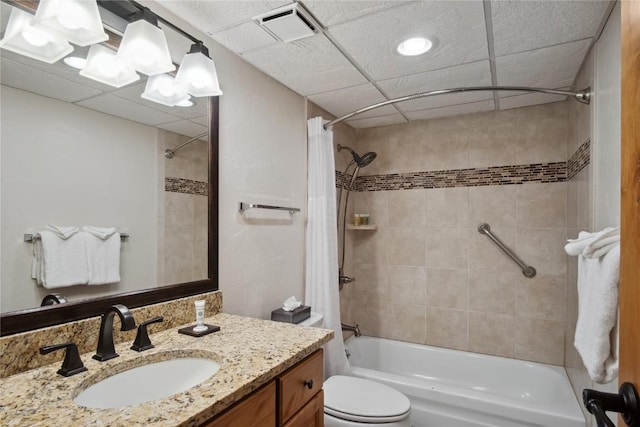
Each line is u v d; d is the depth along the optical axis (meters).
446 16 1.39
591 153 1.62
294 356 1.07
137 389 1.02
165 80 1.37
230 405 0.86
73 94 1.08
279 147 2.03
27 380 0.88
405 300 2.81
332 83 2.06
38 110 1.00
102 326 1.03
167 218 1.36
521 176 2.45
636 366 0.50
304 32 1.52
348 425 1.63
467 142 2.62
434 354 2.64
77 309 1.06
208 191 1.53
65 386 0.86
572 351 2.09
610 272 0.92
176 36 1.42
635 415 0.49
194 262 1.47
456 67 1.85
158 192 1.33
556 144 2.36
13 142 0.95
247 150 1.78
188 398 0.80
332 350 2.15
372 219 2.95
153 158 1.32
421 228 2.77
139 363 1.04
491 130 2.55
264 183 1.90
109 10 1.18
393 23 1.44
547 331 2.37
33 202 0.98
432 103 2.38
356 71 1.90
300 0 1.31
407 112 2.57
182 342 1.17
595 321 0.96
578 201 1.94
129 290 1.22
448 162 2.68
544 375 2.29
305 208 2.27
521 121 2.46
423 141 2.77
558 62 1.78
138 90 1.28
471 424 1.89
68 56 1.07
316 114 2.44
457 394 1.93
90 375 0.92
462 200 2.63
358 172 2.96
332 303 2.17
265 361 1.01
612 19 1.33
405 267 2.82
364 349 2.83
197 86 1.34
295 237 2.17
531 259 2.42
